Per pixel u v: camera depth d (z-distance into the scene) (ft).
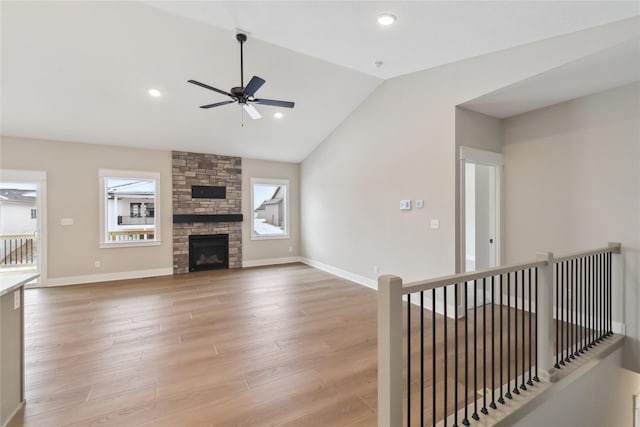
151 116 15.65
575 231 10.80
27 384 7.27
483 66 10.34
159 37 10.72
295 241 24.14
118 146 18.34
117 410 6.36
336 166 18.99
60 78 12.21
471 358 8.59
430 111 12.42
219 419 6.11
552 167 11.42
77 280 17.25
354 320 11.54
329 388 7.20
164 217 19.57
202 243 20.72
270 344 9.49
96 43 10.70
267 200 23.68
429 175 12.54
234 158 21.85
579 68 8.58
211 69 12.55
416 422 6.05
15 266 18.72
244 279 18.17
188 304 13.46
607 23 7.55
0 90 12.50
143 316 11.93
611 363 9.01
